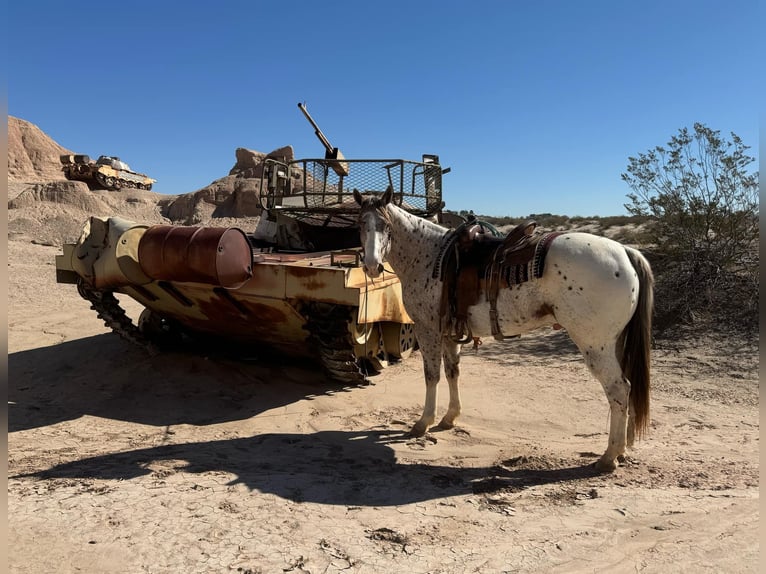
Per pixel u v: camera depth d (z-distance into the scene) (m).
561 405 6.09
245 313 5.99
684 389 6.68
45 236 26.55
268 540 3.02
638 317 4.16
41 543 2.85
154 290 6.09
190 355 7.38
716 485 3.87
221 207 45.59
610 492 3.76
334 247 7.61
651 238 11.66
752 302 9.18
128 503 3.38
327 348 5.86
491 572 2.76
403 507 3.55
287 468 4.21
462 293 4.59
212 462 4.25
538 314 4.34
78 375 6.78
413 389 6.67
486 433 5.19
